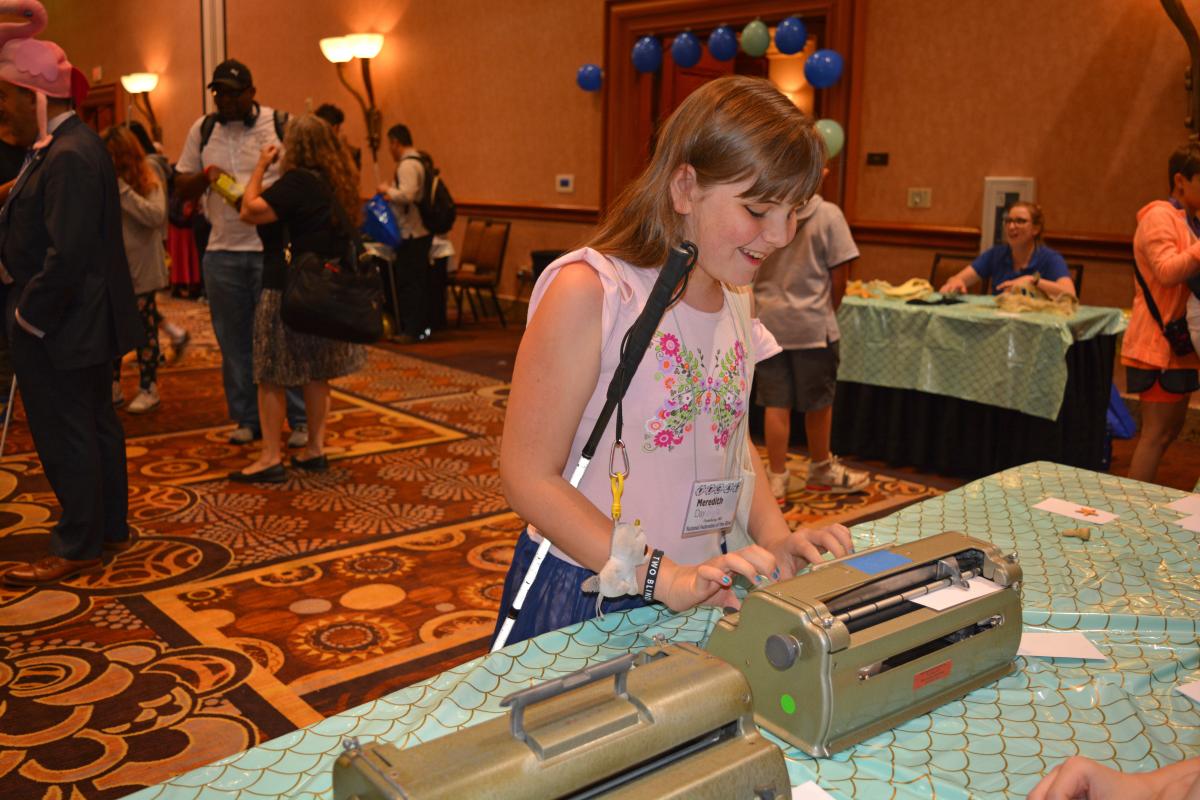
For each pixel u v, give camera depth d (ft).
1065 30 18.42
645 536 4.27
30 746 7.47
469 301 30.68
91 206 9.57
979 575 4.15
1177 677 4.27
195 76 40.65
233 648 9.17
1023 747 3.63
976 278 17.10
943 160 20.29
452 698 3.80
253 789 3.26
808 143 3.67
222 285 15.12
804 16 21.89
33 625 9.55
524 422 3.95
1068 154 18.67
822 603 3.56
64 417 10.24
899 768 3.47
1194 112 16.66
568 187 27.66
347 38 31.76
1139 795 3.11
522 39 28.19
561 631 4.34
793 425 17.03
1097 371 14.60
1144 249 11.78
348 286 12.51
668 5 24.08
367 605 10.19
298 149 12.65
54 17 49.78
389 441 16.58
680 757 2.79
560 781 2.49
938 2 19.92
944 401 15.26
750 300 4.76
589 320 3.90
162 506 13.04
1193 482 15.42
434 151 31.63
